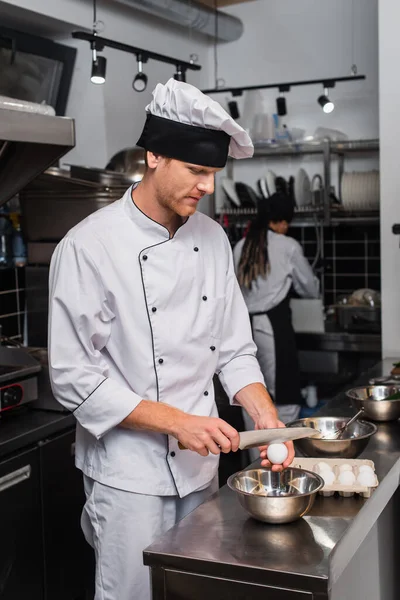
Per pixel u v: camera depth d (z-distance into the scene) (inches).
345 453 71.4
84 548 103.4
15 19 134.3
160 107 61.9
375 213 167.8
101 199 123.5
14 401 96.7
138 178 127.5
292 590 51.8
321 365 163.8
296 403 152.3
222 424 61.0
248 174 190.9
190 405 69.7
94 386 64.2
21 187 91.9
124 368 67.6
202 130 60.9
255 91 180.4
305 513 61.6
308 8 180.7
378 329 156.5
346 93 179.0
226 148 63.1
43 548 95.4
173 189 63.2
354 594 65.2
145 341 66.7
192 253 69.3
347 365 164.2
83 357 65.8
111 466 67.6
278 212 152.9
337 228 180.9
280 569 52.0
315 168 183.8
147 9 146.8
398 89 127.5
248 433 61.9
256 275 151.9
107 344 67.6
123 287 66.1
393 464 72.4
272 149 173.9
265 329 152.1
